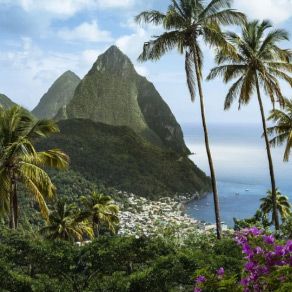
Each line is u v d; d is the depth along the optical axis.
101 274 17.50
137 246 18.22
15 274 16.34
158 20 27.95
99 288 16.23
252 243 7.52
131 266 18.16
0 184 23.70
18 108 25.27
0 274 16.02
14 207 24.52
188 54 28.42
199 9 27.70
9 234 19.05
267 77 32.28
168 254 17.97
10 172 24.22
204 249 20.06
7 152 23.72
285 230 21.03
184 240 21.27
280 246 7.19
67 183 164.75
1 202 24.11
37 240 18.66
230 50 27.53
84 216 51.34
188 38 27.88
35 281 16.27
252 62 31.89
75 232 50.91
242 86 32.25
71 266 17.41
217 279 7.68
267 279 6.83
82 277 17.48
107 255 17.61
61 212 50.38
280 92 32.38
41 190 24.45
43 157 25.50
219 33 26.98
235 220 46.66
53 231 49.41
